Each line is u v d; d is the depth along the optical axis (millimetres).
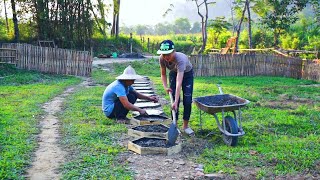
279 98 12609
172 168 5504
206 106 6602
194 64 20812
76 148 6316
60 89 13609
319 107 10914
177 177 5172
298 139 7152
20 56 19141
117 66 25531
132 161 5738
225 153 6148
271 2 35562
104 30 38469
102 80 17250
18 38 28453
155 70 24719
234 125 6516
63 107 9961
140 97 8758
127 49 41344
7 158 5699
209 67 21031
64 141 6688
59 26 30516
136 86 14305
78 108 9703
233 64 21297
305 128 8070
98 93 12453
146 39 55094
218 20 41906
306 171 5441
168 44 6801
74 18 31594
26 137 6883
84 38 33000
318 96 13406
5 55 19062
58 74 19281
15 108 9516
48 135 7129
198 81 17891
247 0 32656
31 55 19234
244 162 5754
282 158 5891
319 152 6250
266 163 5754
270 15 36312
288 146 6566
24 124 7793
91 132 7203
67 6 30812
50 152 6125
